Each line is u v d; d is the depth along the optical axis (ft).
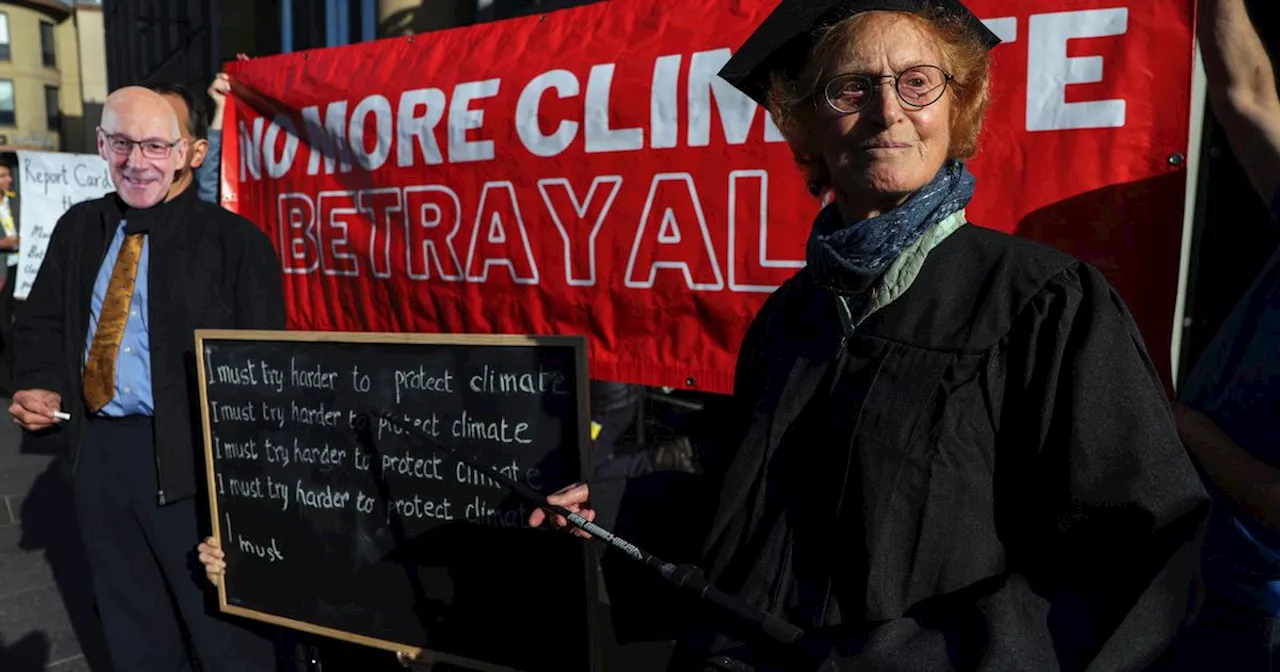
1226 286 7.00
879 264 3.45
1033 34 5.52
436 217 8.98
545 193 8.08
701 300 7.23
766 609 3.48
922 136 3.48
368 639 6.35
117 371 7.55
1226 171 6.88
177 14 40.16
